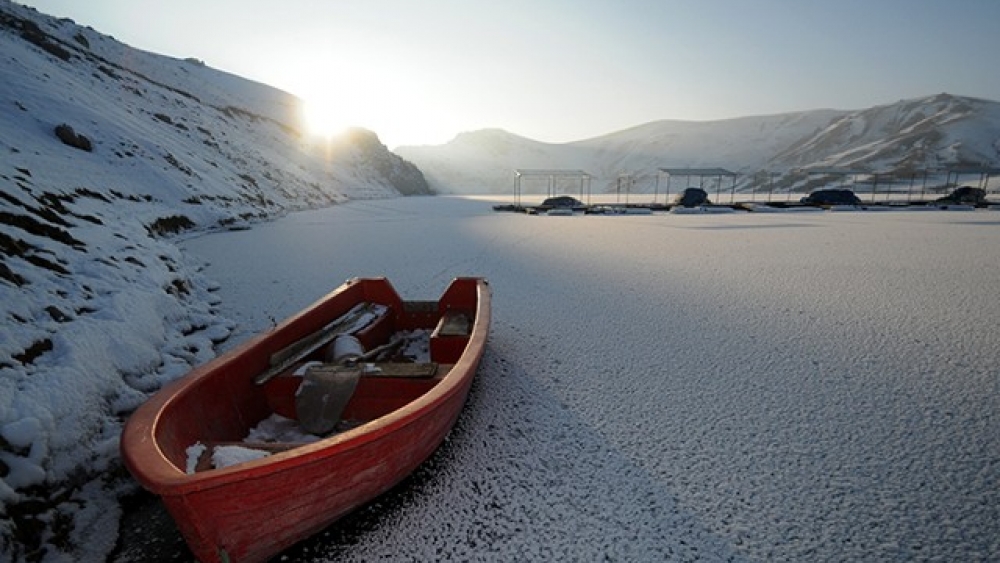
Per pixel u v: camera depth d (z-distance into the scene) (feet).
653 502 10.87
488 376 17.89
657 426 14.24
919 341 21.21
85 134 62.44
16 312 14.46
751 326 23.80
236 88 236.02
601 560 9.21
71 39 128.16
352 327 18.06
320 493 8.70
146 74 154.92
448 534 9.88
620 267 40.04
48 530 9.41
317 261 42.16
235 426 12.19
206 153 100.12
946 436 13.51
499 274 36.94
